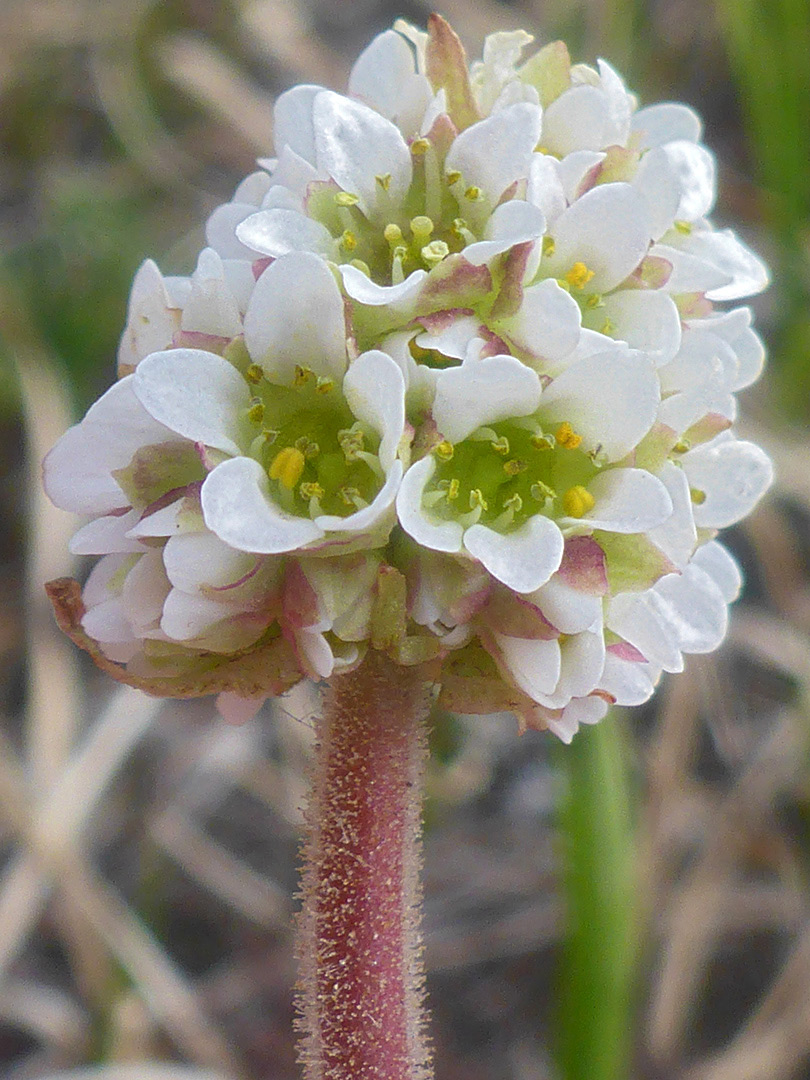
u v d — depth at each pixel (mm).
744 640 74
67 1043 70
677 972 70
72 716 73
